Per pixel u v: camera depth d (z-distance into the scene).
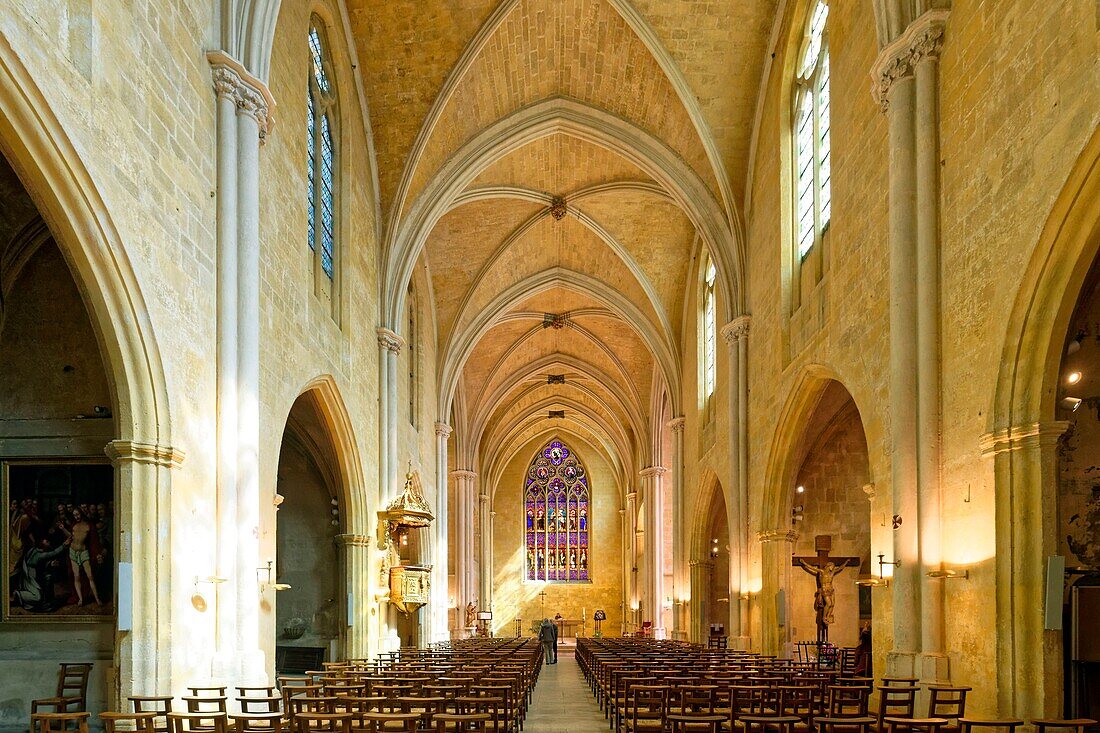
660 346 32.66
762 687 9.39
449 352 32.09
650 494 40.47
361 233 20.41
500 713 11.03
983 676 9.89
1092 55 8.12
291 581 20.30
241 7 12.23
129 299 9.18
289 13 14.81
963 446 10.62
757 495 20.83
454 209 28.31
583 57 21.83
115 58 8.95
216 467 11.33
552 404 48.09
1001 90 9.86
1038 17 9.10
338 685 10.90
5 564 11.22
